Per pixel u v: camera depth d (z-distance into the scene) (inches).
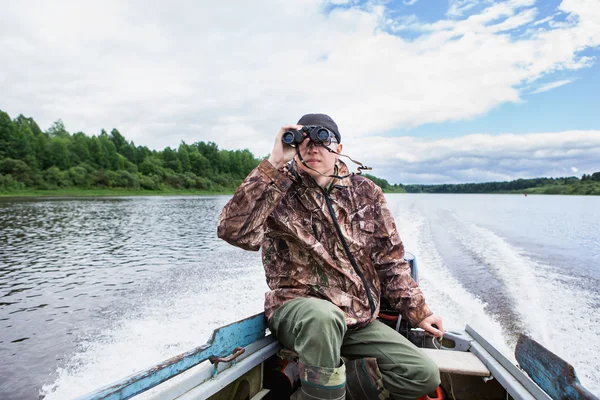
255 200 63.9
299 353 60.2
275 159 65.8
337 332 60.4
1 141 2485.2
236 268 314.7
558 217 824.3
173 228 643.5
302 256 70.7
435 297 219.0
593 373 127.6
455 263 315.9
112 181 2844.5
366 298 72.5
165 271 307.3
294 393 70.9
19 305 220.1
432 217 784.9
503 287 236.8
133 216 893.8
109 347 161.6
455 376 81.8
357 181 78.5
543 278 259.3
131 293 243.3
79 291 250.2
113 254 389.1
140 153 3715.6
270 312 71.3
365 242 75.6
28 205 1264.8
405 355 66.9
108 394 43.6
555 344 151.1
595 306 197.3
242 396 71.4
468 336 89.3
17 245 454.0
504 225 631.8
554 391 53.9
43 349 159.9
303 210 70.9
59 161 2768.2
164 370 51.9
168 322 190.5
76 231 596.7
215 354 63.3
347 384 69.1
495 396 79.4
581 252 365.1
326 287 69.8
